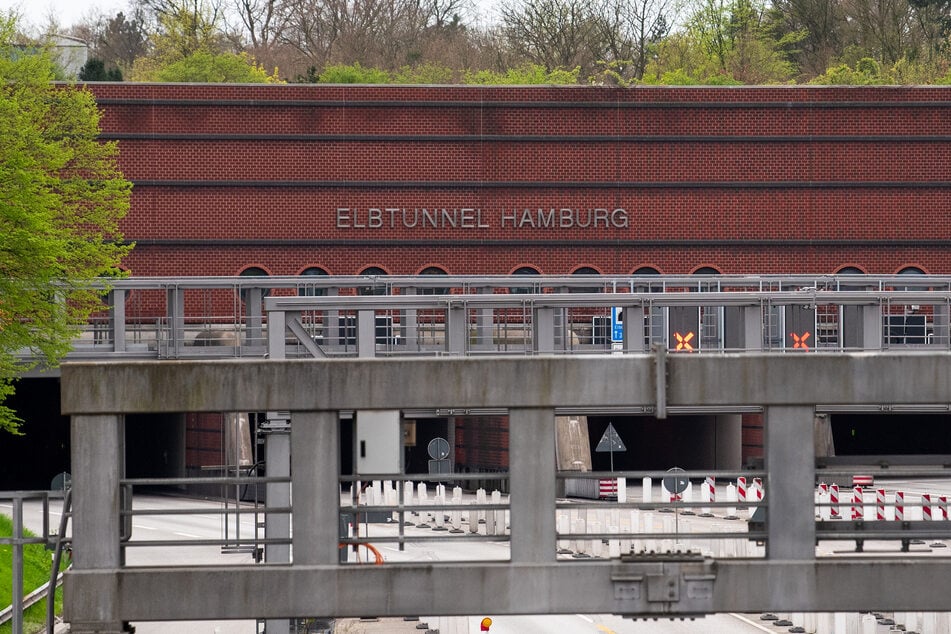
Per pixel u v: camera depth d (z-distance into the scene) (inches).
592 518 4463.6
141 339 5826.8
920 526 1785.2
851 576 1673.2
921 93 6235.2
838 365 1668.3
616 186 6166.3
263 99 6038.4
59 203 3991.1
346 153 6077.8
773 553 1679.4
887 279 4453.7
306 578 1674.5
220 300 5964.6
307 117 6063.0
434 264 6112.2
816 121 6215.6
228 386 1670.8
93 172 4990.2
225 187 6023.6
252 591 1679.4
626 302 3417.8
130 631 1710.1
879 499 4065.0
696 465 6333.7
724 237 6195.9
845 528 1764.3
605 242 6161.4
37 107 4436.5
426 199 6112.2
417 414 3112.7
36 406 6392.7
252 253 6038.4
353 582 1674.5
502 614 1674.5
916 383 1665.8
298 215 6058.1
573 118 6151.6
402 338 4717.0
